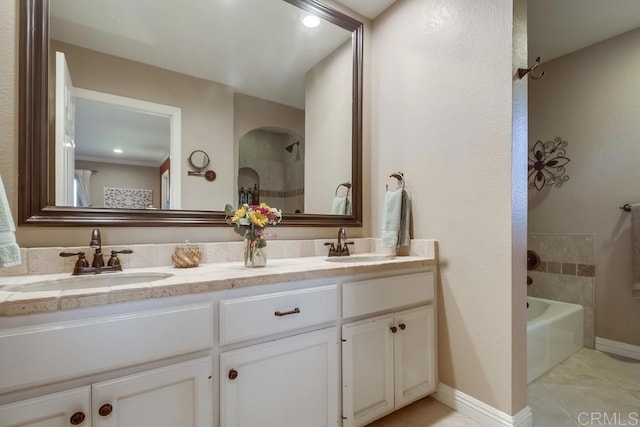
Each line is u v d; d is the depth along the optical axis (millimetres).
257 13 1782
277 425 1167
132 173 1443
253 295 1137
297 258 1799
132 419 898
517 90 1451
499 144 1463
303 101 1950
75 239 1284
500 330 1453
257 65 1800
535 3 2068
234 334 1078
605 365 2176
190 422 990
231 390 1066
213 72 1677
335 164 2057
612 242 2402
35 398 781
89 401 841
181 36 1588
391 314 1532
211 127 1662
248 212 1414
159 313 941
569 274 2609
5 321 760
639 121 2291
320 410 1281
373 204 2156
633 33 2328
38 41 1234
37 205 1214
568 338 2301
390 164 2031
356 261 1742
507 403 1421
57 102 1283
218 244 1567
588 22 2256
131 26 1467
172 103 1560
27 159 1197
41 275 1166
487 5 1523
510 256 1421
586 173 2535
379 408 1460
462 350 1612
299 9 1886
